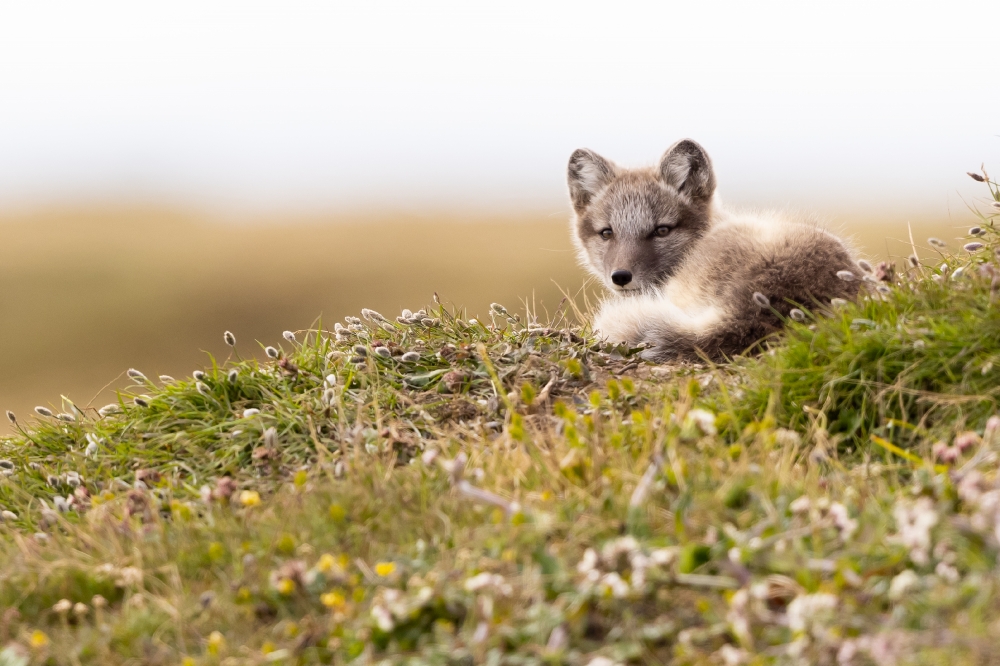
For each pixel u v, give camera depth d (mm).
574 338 20578
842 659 8852
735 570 10242
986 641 8625
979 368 14984
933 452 13391
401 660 10078
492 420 17781
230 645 10914
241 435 18344
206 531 13914
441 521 12844
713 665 9344
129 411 20484
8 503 18625
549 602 10492
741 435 14273
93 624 12359
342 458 16328
